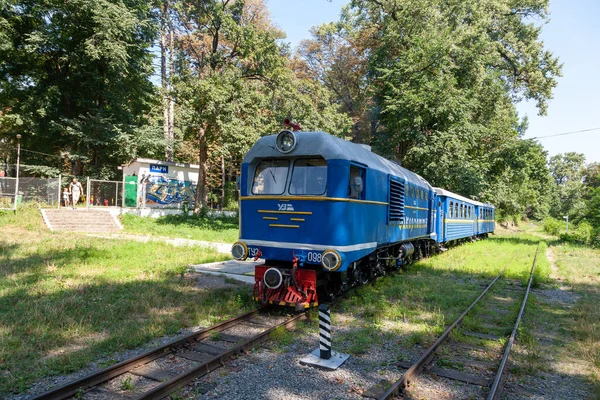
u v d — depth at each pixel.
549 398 4.75
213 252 14.78
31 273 10.06
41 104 25.44
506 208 51.12
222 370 5.08
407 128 22.95
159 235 19.98
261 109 25.16
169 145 29.98
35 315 6.66
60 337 5.93
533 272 13.09
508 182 37.59
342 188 7.43
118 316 7.03
